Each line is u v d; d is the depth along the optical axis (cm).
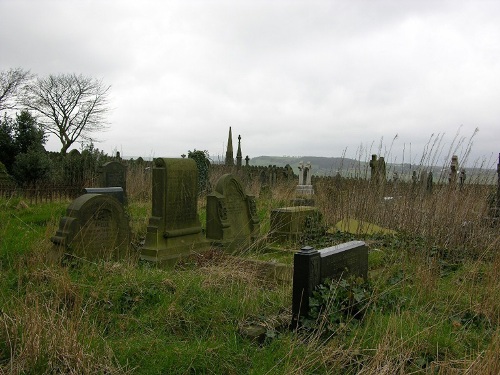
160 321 531
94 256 762
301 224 1170
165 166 904
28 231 921
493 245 870
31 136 2375
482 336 540
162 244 895
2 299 525
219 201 1040
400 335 486
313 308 523
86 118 4553
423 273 691
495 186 1143
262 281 692
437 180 1128
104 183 1638
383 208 1195
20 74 4131
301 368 431
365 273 658
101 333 491
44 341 422
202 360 454
